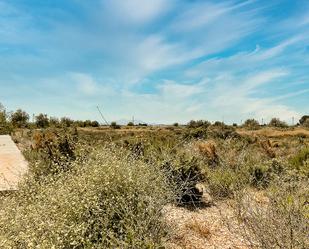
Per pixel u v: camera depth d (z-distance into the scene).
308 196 4.37
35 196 5.07
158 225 4.47
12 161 9.90
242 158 7.36
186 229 5.18
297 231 3.52
